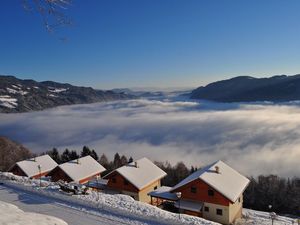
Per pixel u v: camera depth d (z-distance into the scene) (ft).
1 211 33.37
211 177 92.38
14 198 73.05
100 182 118.32
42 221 32.01
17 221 30.01
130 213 61.31
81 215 61.11
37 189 78.84
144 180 105.60
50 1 21.65
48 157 147.13
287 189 178.09
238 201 96.32
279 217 107.34
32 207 66.39
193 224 56.39
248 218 98.07
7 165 236.63
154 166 118.01
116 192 106.22
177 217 61.46
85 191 78.74
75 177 114.11
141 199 103.40
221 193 85.92
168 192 100.07
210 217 88.94
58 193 75.61
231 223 86.94
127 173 106.22
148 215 60.08
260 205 163.84
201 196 90.63
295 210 157.58
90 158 132.26
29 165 135.33
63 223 33.65
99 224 56.44
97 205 65.98
